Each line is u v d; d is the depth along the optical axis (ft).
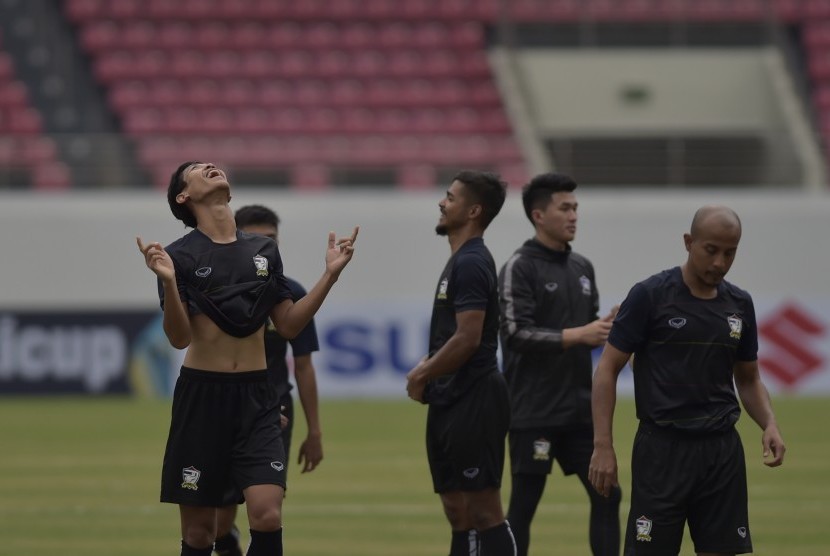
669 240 250.57
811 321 236.43
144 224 245.65
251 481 64.44
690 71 287.69
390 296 246.68
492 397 71.87
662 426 63.26
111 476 139.03
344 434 180.75
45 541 100.07
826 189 256.11
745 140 282.77
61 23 293.84
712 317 63.10
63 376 235.61
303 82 293.23
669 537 63.16
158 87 288.51
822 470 141.18
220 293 65.36
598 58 290.56
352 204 246.88
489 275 71.10
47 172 249.34
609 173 255.09
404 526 107.96
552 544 98.84
